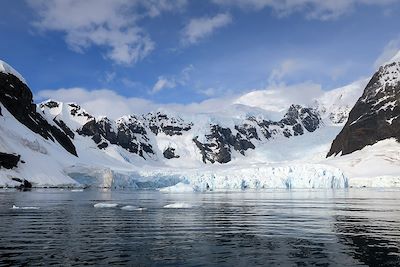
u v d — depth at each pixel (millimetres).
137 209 55344
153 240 30641
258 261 24219
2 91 189750
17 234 33094
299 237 32031
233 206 61438
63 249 27250
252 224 39594
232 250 27156
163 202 71438
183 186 131875
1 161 138875
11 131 165250
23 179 140250
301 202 70875
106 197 88375
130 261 24125
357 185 173125
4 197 82812
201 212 51750
